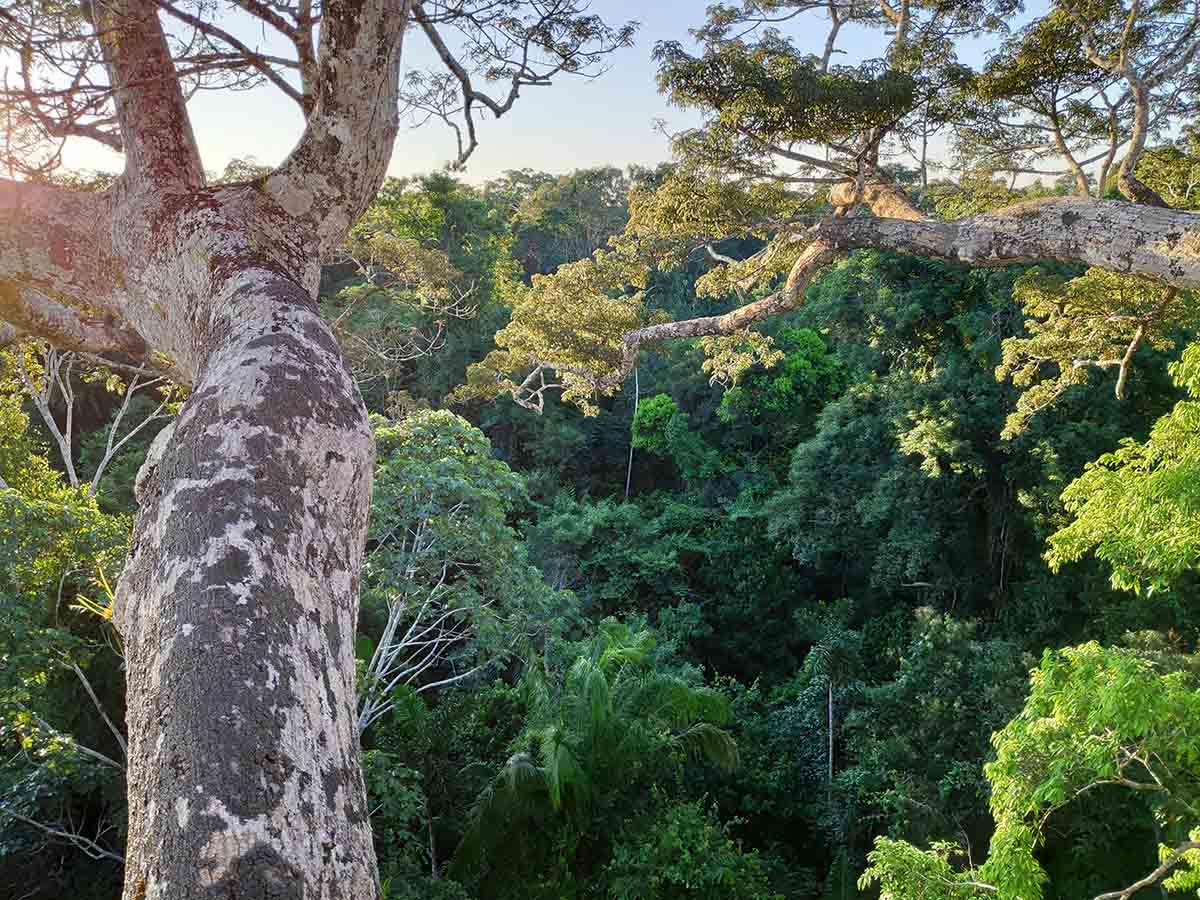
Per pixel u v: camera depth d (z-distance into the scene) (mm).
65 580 8992
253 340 1270
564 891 11125
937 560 19531
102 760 9766
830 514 20812
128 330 2209
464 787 11875
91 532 8625
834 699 16766
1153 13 7352
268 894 671
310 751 785
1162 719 5879
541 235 41656
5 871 10195
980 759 13922
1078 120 9188
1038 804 6473
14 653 8125
